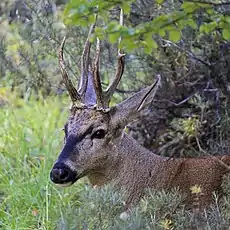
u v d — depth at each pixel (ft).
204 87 46.98
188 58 46.68
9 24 54.49
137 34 26.99
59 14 50.88
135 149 36.86
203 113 44.91
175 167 36.78
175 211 30.58
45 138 49.88
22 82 53.42
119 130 36.09
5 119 54.08
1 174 45.27
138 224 28.35
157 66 47.57
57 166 34.58
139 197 36.70
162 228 29.07
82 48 49.24
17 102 57.00
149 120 47.37
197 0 27.40
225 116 44.37
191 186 35.81
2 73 53.98
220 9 38.75
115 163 36.35
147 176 36.83
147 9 45.75
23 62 52.65
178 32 27.89
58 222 31.65
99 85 35.35
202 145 45.55
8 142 49.96
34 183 43.11
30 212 40.57
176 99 47.34
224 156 36.45
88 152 35.14
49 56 51.96
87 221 29.68
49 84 52.39
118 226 28.40
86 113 35.47
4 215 40.63
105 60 48.70
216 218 29.30
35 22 50.60
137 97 36.40
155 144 47.42
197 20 35.76
